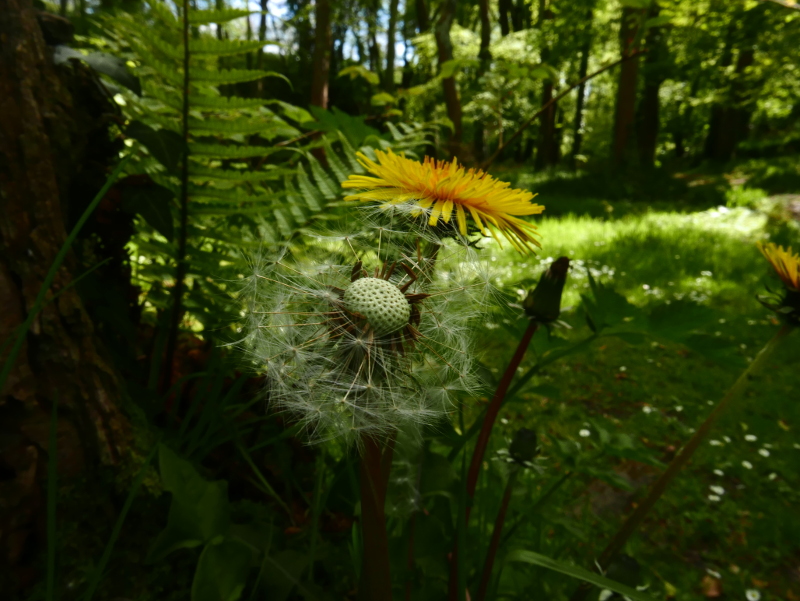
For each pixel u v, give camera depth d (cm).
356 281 11
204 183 27
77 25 25
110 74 19
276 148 24
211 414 19
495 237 11
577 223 130
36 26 16
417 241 13
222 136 26
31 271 15
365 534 11
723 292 79
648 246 105
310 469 24
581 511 34
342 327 11
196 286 25
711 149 281
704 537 35
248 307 12
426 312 12
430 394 12
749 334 64
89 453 15
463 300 12
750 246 107
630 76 193
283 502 20
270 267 13
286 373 11
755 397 52
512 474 17
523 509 21
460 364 12
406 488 17
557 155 307
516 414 45
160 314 27
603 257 97
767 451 43
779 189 176
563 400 47
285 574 15
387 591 12
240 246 24
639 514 17
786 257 15
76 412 15
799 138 239
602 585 13
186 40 21
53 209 16
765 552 34
